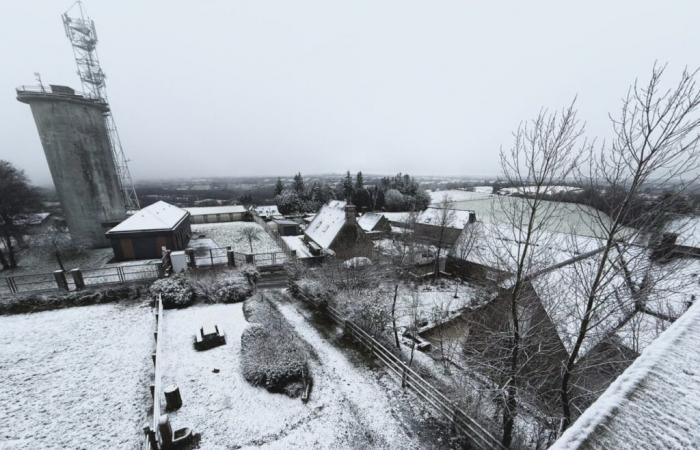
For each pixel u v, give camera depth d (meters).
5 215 23.58
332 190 80.62
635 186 5.39
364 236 27.25
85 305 15.35
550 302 7.82
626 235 5.82
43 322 13.72
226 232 37.34
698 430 2.31
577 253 7.27
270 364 9.64
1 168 24.50
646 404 2.66
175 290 15.37
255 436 7.71
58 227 32.09
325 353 11.26
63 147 26.78
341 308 13.87
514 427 8.57
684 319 3.90
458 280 24.20
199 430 7.82
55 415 8.56
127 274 18.30
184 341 11.95
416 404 8.86
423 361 12.29
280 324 12.51
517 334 7.40
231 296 15.78
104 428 8.16
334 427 8.02
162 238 24.64
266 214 61.19
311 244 29.03
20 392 9.45
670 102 4.74
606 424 2.55
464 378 10.38
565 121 5.90
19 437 7.83
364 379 9.88
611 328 7.64
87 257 25.59
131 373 10.38
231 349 11.41
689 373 2.89
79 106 27.14
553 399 8.84
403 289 21.81
